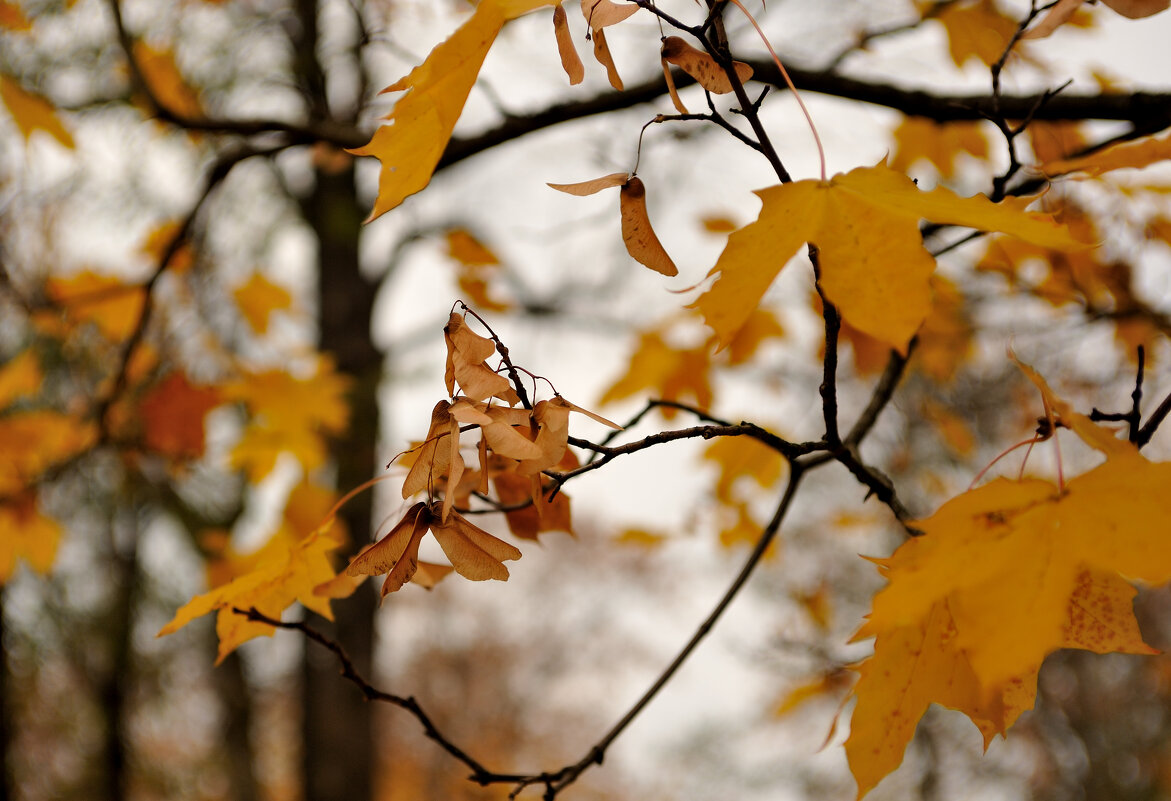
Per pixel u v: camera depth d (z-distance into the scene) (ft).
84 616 26.11
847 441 4.65
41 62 8.73
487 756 52.75
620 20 3.52
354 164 10.57
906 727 3.64
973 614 3.31
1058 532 3.34
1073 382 7.23
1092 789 32.65
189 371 9.37
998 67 4.17
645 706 4.41
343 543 4.10
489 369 3.57
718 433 3.73
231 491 19.80
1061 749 33.30
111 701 28.53
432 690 54.75
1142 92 4.75
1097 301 5.41
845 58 5.64
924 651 3.65
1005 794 31.58
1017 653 3.27
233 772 29.86
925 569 3.36
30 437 8.39
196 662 31.12
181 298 9.59
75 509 16.44
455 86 3.51
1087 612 3.52
